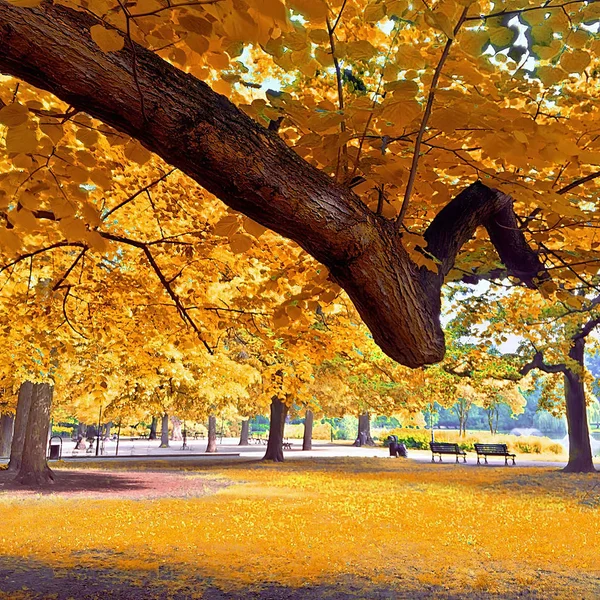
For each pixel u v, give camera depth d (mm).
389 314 1978
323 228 1752
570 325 14422
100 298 6406
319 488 15070
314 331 5906
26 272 6586
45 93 3494
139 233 6082
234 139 1574
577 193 3455
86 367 8039
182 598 5855
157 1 1536
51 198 2867
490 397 18172
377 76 3582
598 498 13570
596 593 6113
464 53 2111
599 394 18312
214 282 6133
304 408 29641
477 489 15336
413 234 2307
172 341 7059
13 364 8742
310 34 1774
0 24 1312
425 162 2551
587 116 2955
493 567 7070
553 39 1898
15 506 11273
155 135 1525
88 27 1435
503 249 3531
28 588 6082
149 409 23891
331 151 2100
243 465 22875
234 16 1404
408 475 19266
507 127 1866
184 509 10969
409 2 1753
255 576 6586
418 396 24000
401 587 6262
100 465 22312
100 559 7250
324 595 5980
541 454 38250
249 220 2367
